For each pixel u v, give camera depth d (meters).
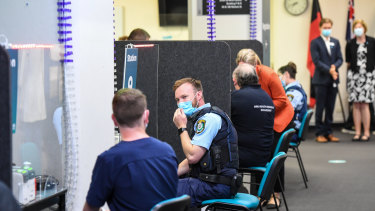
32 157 3.88
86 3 4.18
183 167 4.57
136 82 4.72
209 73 5.22
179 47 5.21
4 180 2.46
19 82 3.77
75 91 4.11
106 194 3.17
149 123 4.80
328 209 6.50
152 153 3.20
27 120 3.84
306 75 13.02
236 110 5.54
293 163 9.38
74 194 4.10
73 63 4.09
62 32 4.00
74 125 4.10
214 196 4.35
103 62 4.42
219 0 7.48
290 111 6.55
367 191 7.39
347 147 10.82
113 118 3.30
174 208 3.04
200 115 4.42
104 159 3.15
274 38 12.99
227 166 4.36
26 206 3.55
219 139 4.34
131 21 11.98
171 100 5.24
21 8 3.80
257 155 5.57
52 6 3.96
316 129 12.83
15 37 3.77
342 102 13.15
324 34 11.18
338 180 8.06
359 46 11.26
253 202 4.37
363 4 12.93
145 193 3.15
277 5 12.94
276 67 13.09
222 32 7.55
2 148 2.45
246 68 5.69
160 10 11.90
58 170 4.05
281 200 6.96
